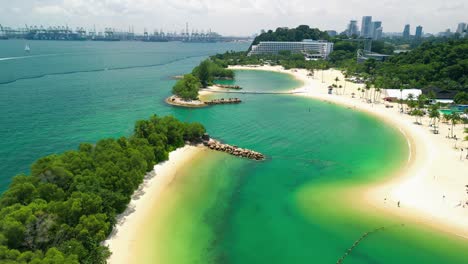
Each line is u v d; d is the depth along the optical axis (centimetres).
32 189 6097
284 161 10269
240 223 6938
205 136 11519
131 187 7181
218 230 6669
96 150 8231
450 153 10662
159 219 6894
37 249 5094
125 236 6250
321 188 8481
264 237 6512
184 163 9725
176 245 6138
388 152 11094
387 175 9212
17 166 9300
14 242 5000
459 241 6412
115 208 6744
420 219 7062
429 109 15762
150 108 16388
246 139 12300
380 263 5891
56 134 12050
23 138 11519
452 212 7281
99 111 15412
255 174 9300
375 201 7781
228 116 15562
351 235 6612
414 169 9481
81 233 5378
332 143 12025
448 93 18600
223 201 7788
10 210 5444
